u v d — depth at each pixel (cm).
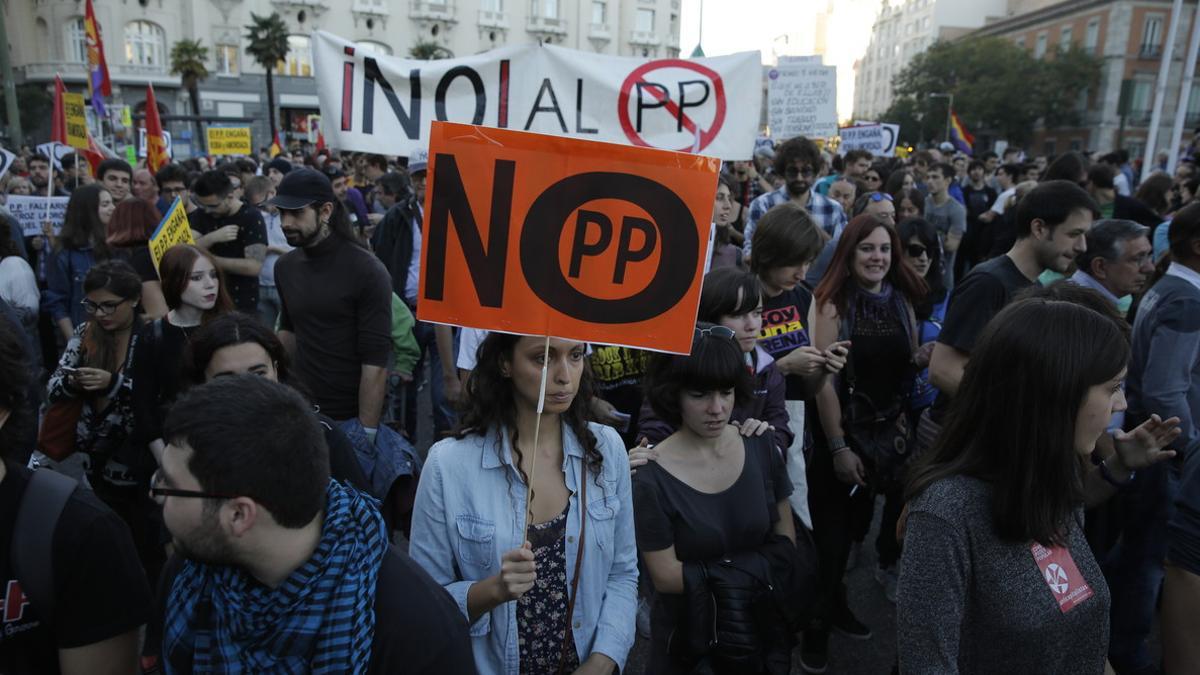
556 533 202
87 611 158
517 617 197
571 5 5578
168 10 4444
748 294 292
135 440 308
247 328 239
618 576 217
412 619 138
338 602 132
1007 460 160
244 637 132
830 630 337
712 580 240
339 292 348
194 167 1378
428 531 198
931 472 174
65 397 314
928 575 163
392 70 477
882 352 346
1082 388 156
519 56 486
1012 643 163
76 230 569
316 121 3819
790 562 254
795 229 336
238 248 558
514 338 199
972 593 165
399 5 5044
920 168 1048
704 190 197
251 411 129
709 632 236
